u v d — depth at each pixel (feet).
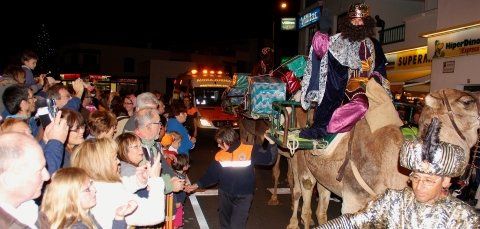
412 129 16.40
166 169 16.53
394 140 13.85
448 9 49.98
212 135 60.44
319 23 17.37
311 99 16.61
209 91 59.67
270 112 20.74
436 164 7.59
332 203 28.91
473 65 45.88
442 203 7.95
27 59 25.49
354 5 15.51
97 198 10.53
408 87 56.03
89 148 11.00
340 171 15.72
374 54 15.74
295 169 22.26
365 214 8.75
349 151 15.46
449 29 48.75
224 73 63.31
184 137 25.54
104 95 40.06
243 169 17.95
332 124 15.11
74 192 9.00
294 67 21.66
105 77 120.78
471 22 45.78
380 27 69.21
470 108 13.47
